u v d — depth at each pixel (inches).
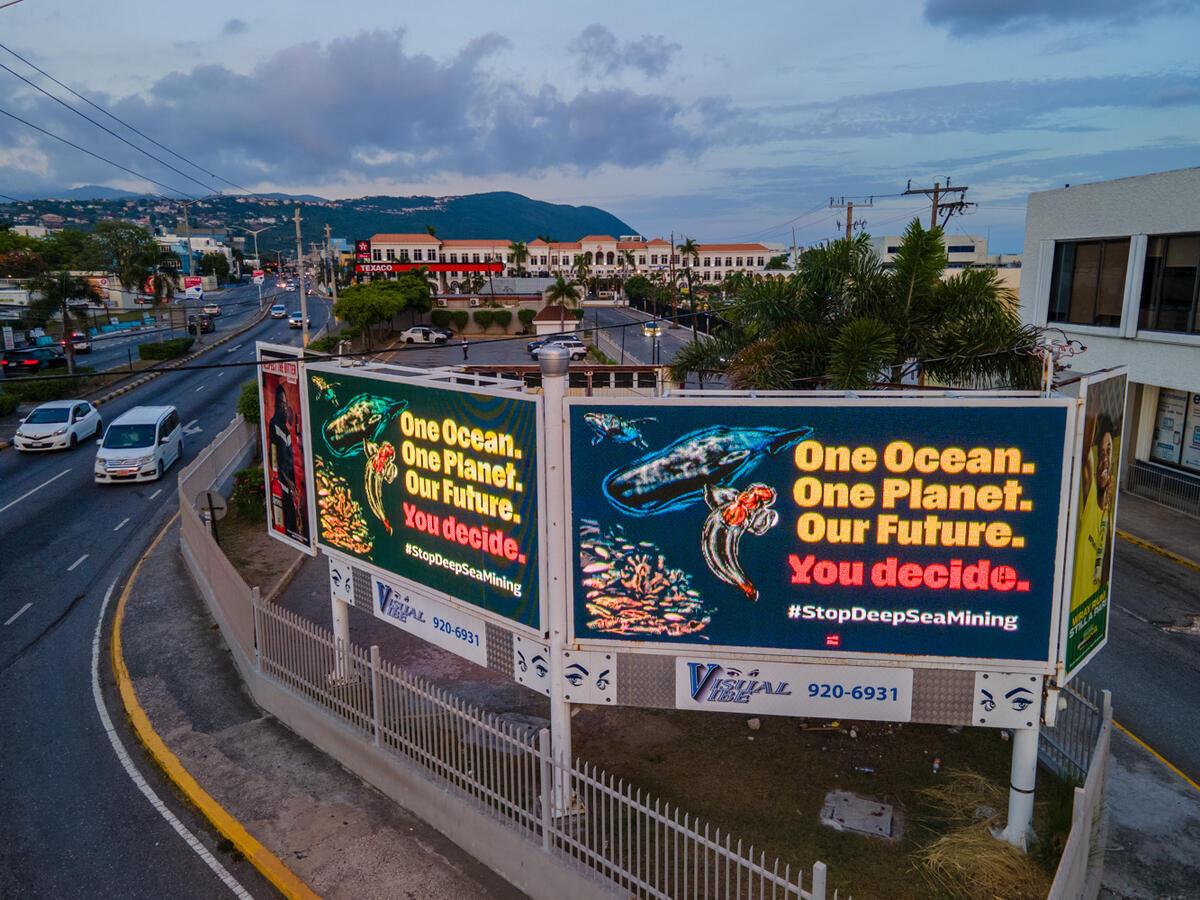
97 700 507.8
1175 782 393.7
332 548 457.7
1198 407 871.7
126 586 699.4
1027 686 313.3
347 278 5506.9
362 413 418.3
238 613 530.0
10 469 1118.4
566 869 306.8
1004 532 304.2
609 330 3112.7
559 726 346.3
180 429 1194.0
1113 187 893.2
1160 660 524.7
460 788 363.3
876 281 589.0
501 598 357.7
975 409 298.7
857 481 310.5
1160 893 320.5
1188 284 815.1
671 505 323.6
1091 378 295.3
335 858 350.3
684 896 278.4
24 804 401.1
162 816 389.7
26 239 4301.2
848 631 320.5
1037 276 1026.1
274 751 439.5
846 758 397.4
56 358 1930.4
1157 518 823.7
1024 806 322.0
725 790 371.2
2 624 628.7
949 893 301.3
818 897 233.5
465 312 3481.8
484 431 350.0
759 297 617.0
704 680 334.3
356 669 426.0
